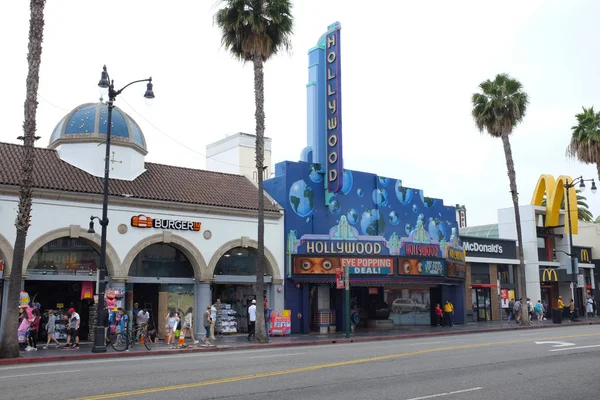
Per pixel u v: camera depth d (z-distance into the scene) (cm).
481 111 3978
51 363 1814
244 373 1392
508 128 3956
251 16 2719
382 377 1313
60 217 2502
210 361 1723
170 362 1723
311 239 3297
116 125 2914
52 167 2698
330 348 2239
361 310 3741
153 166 3158
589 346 2028
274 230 3219
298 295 3253
